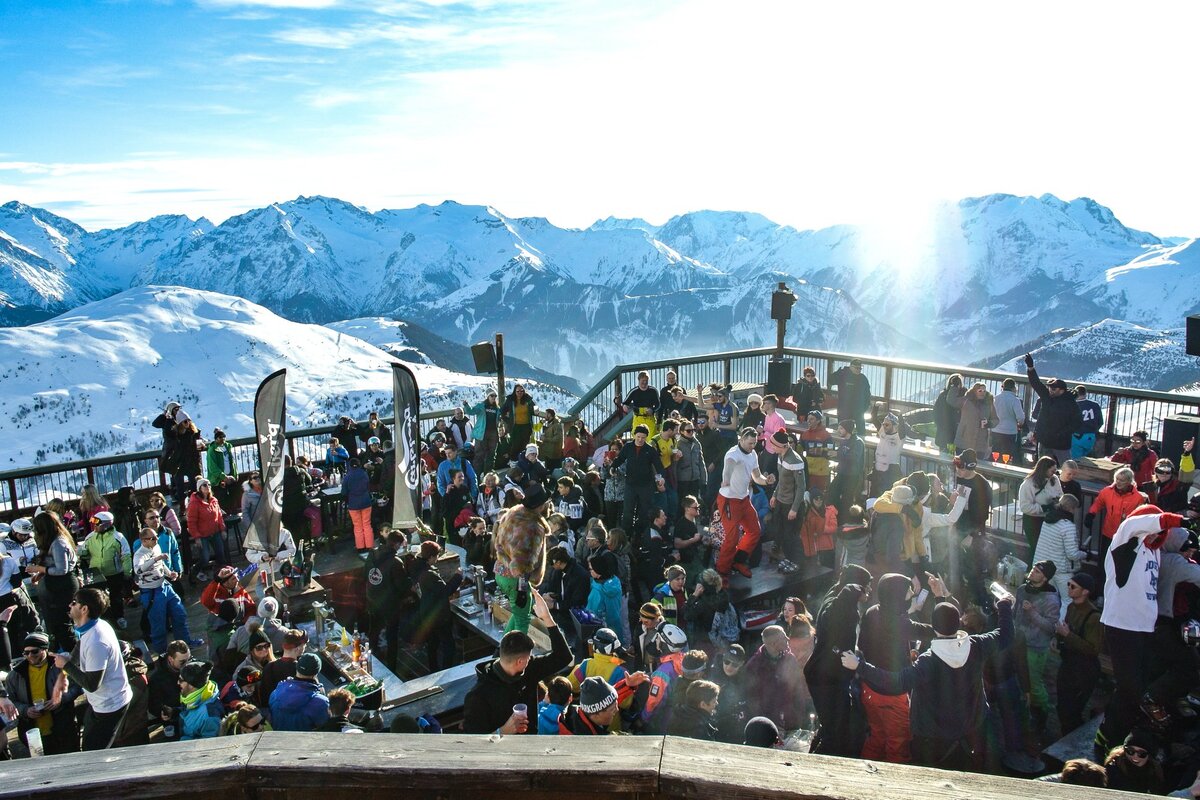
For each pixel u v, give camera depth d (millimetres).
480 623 10188
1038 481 9602
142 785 1979
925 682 5621
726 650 7340
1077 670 7520
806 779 1899
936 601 8016
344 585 12773
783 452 11219
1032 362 11805
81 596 6988
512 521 4965
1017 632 7520
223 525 12703
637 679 6867
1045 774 6715
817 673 6105
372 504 13281
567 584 9250
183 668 7336
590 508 12773
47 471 13547
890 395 15422
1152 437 12859
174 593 10469
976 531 9742
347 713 6867
